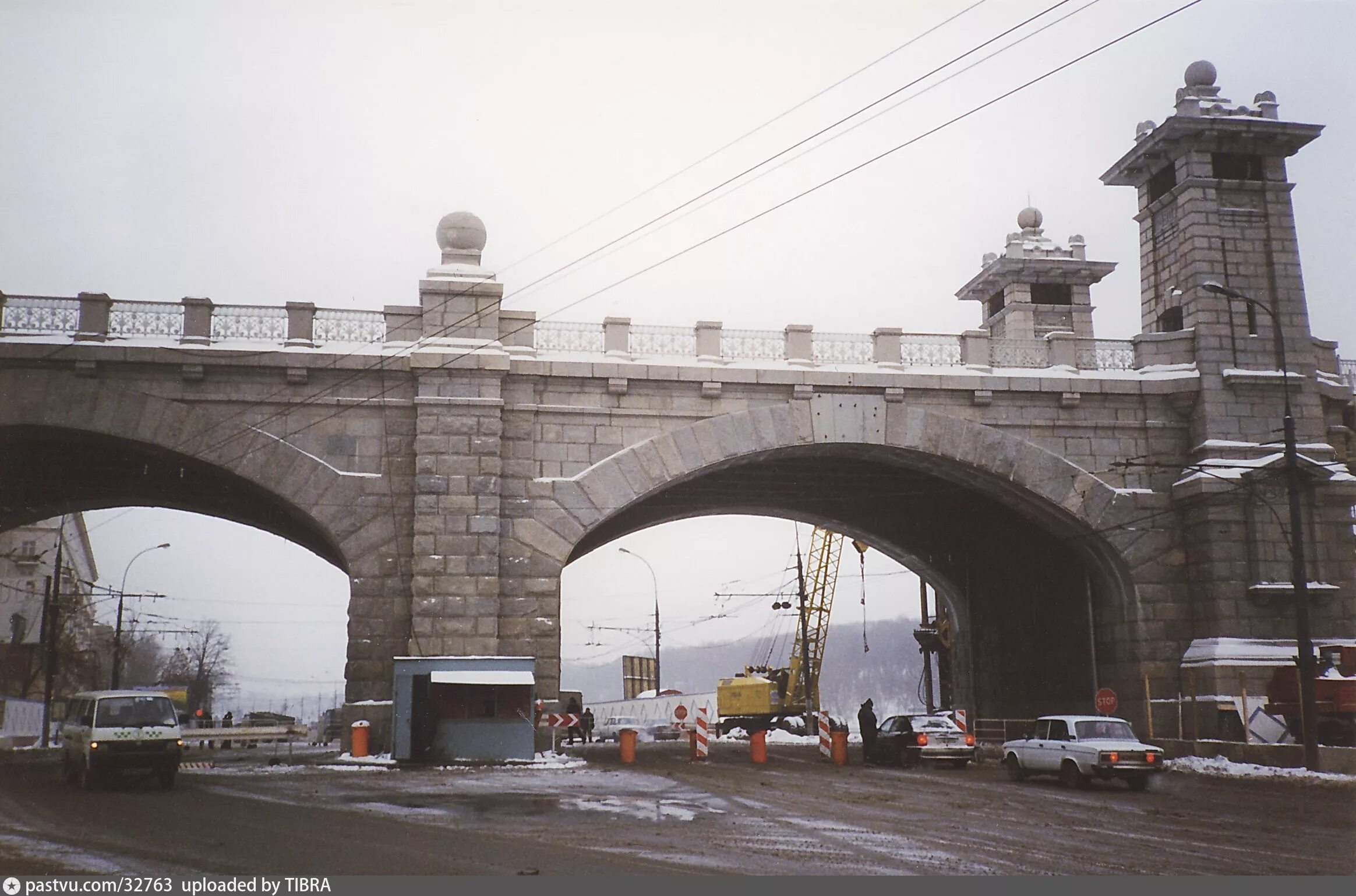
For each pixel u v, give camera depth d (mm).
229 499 38156
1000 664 43250
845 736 32406
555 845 14242
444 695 28766
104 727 22031
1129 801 20578
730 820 16953
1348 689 29422
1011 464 33844
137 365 30500
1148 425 34500
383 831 15555
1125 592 34219
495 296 31953
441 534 30375
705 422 32594
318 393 31172
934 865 12805
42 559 71312
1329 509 33188
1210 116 34594
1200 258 34688
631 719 72500
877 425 33406
